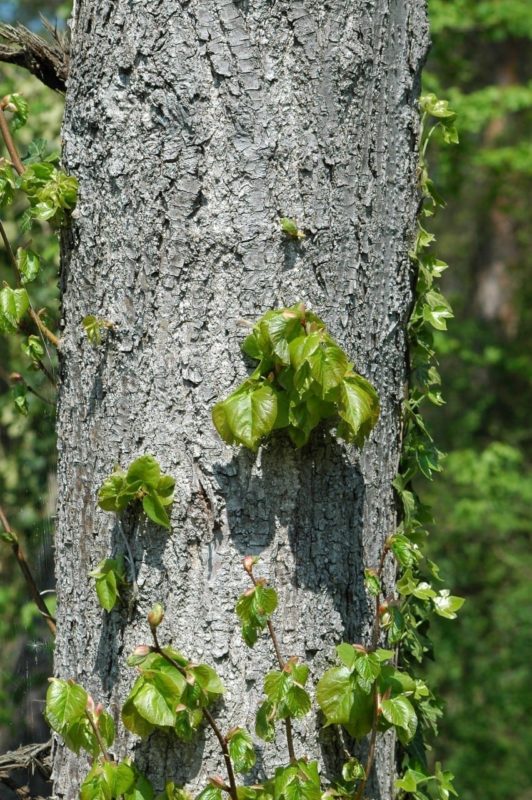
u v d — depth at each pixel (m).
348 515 3.44
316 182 3.40
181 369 3.39
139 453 3.41
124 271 3.41
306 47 3.39
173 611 3.39
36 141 3.69
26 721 6.04
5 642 6.45
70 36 3.54
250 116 3.38
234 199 3.38
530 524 9.88
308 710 3.33
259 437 3.33
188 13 3.38
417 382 3.62
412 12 3.50
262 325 3.33
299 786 3.33
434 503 10.34
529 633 9.72
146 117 3.40
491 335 12.38
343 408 3.33
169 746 3.38
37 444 6.49
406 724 3.34
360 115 3.43
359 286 3.44
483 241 13.88
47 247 5.96
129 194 3.41
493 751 9.21
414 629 3.61
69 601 3.47
